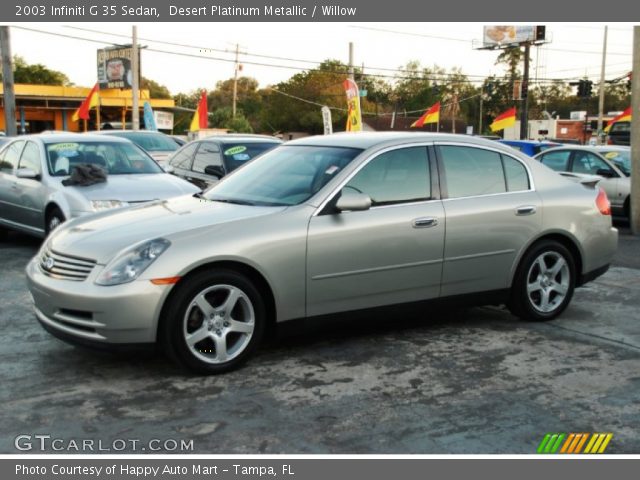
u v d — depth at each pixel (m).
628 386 4.50
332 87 72.50
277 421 3.92
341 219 4.96
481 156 5.72
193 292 4.45
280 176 5.41
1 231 10.12
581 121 71.75
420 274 5.29
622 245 10.44
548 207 5.86
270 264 4.68
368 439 3.71
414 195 5.30
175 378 4.57
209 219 4.76
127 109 46.00
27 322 5.86
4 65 19.91
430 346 5.29
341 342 5.36
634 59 11.61
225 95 88.00
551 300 6.06
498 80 80.44
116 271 4.36
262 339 5.12
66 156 9.20
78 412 4.04
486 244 5.55
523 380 4.58
